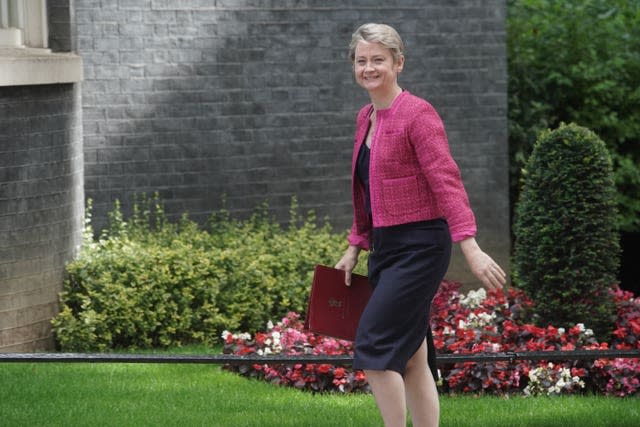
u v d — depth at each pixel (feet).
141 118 65.72
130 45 65.21
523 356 36.22
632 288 89.71
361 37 31.53
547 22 83.46
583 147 53.06
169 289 60.18
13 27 58.39
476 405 45.24
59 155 57.77
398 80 70.95
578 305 53.72
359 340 30.99
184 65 66.39
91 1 64.23
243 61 67.56
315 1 68.69
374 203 31.48
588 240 53.26
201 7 66.49
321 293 33.55
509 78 80.94
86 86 64.44
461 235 29.94
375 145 31.42
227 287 61.62
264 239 67.36
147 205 66.08
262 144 68.33
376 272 32.09
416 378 32.73
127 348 59.11
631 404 46.01
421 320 31.58
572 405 45.47
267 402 45.09
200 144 67.05
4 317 55.16
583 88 82.28
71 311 58.65
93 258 59.31
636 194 83.25
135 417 42.22
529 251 54.70
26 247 55.93
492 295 58.70
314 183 69.56
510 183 80.53
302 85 68.85
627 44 84.43
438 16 71.15
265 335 51.93
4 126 54.24
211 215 67.62
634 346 53.21
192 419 41.78
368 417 41.91
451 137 72.08
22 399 45.47
